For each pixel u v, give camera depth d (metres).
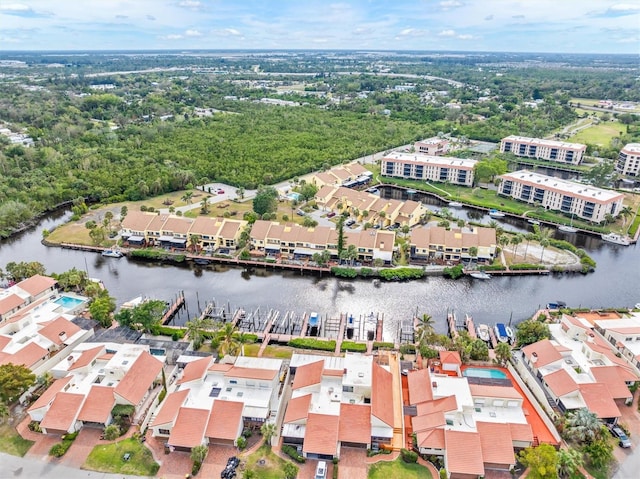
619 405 96.06
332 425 84.56
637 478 79.38
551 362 100.06
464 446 80.62
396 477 79.50
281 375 101.62
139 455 82.75
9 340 107.81
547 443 85.50
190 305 138.00
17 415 91.69
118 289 146.62
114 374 96.50
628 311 131.38
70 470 79.75
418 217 194.50
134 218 177.12
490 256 159.38
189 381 94.81
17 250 173.75
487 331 122.12
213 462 81.75
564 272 157.50
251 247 169.12
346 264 157.88
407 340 120.75
